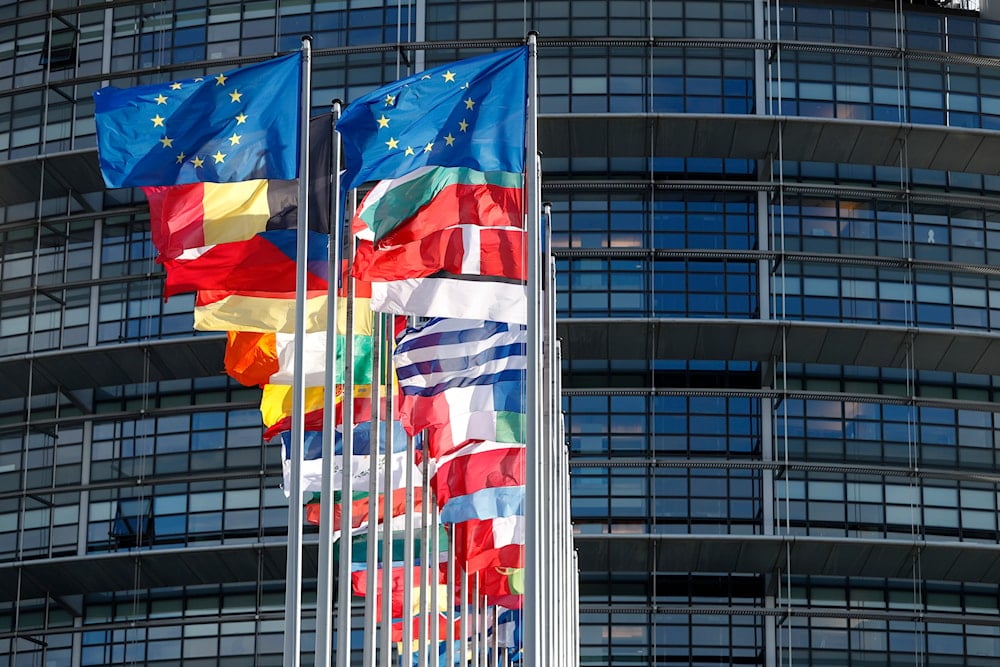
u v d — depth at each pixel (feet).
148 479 269.44
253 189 109.29
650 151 278.46
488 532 155.63
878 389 278.46
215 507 270.46
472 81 107.14
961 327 275.80
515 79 107.34
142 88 105.40
